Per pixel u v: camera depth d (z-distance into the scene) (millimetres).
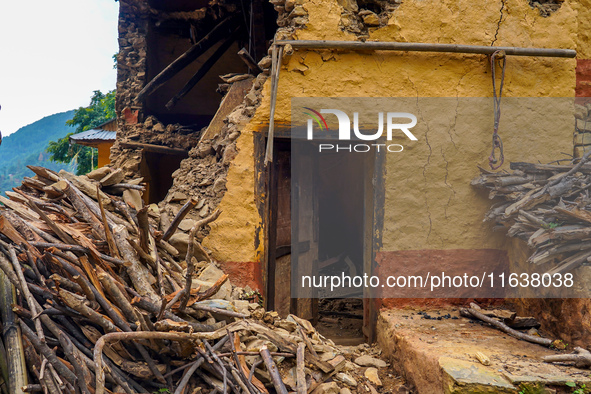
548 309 4266
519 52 4887
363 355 4789
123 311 3307
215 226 5047
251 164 4977
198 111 9766
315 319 6043
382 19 4840
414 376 3943
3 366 2729
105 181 5098
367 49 4781
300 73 4785
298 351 3740
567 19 5133
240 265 5004
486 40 4980
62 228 3926
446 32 4910
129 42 8789
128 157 8234
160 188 9070
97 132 13984
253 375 3457
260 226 5012
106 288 3246
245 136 4961
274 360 3664
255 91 5098
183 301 3465
